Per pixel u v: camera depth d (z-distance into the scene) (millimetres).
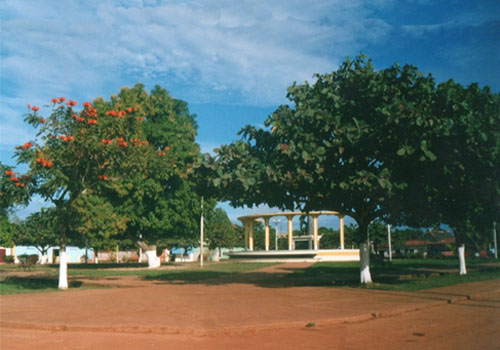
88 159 17828
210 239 61312
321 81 17500
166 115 36281
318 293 15273
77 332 8773
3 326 9414
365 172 14477
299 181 15836
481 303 13016
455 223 20500
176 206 35000
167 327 8742
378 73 15953
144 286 19391
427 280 19891
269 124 16797
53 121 16969
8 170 17328
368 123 16125
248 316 10219
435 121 14398
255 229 86062
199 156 17531
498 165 15117
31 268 39188
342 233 48562
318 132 16094
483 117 15016
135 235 37875
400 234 67312
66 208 18734
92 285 20453
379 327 9195
